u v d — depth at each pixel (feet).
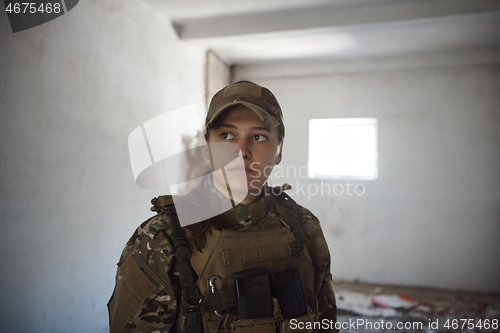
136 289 2.02
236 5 9.68
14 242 5.30
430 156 13.03
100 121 7.27
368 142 13.74
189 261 2.06
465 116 12.78
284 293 2.08
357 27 10.09
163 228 2.10
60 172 6.21
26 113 5.56
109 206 7.47
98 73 7.26
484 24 10.37
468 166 12.69
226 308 2.02
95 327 6.98
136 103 8.54
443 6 9.39
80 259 6.61
